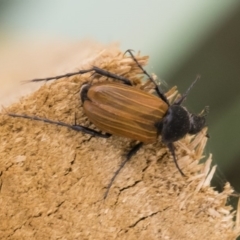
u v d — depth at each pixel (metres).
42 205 0.15
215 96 0.18
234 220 0.16
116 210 0.15
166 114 0.16
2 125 0.15
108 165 0.15
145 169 0.15
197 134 0.16
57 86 0.15
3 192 0.15
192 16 0.18
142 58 0.15
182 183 0.15
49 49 0.16
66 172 0.15
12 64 0.16
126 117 0.15
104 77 0.15
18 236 0.15
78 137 0.15
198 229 0.16
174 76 0.17
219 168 0.17
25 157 0.15
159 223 0.15
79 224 0.15
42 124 0.15
